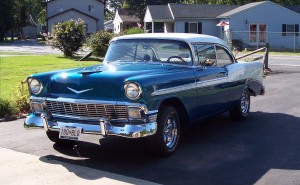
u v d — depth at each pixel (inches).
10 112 368.2
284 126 320.8
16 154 250.8
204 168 223.8
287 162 233.6
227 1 2202.3
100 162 235.3
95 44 1015.0
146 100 219.3
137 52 278.7
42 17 3757.4
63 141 266.1
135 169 222.7
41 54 1216.2
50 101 239.5
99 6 2694.4
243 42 1616.6
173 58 268.8
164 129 236.8
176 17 1700.3
